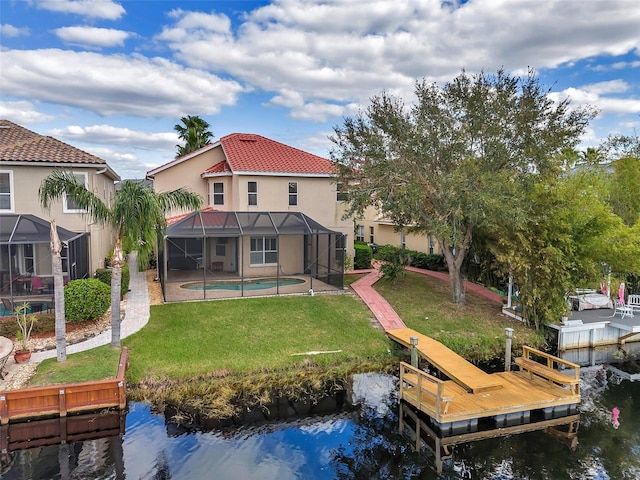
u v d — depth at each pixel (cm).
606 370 1712
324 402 1367
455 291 2256
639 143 2586
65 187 1331
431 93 1939
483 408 1230
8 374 1277
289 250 2670
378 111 2014
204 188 3031
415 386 1335
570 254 1870
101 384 1206
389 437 1186
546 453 1126
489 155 1856
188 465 1015
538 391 1363
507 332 1603
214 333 1697
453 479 1012
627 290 2361
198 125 4578
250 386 1425
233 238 2541
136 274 2766
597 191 2023
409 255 3150
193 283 2444
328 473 1015
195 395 1347
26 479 942
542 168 1867
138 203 1369
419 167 1998
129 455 1044
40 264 1898
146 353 1500
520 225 1802
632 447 1156
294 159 2994
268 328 1786
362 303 2172
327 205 2970
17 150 2066
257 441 1136
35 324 1576
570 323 1892
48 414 1170
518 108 1833
